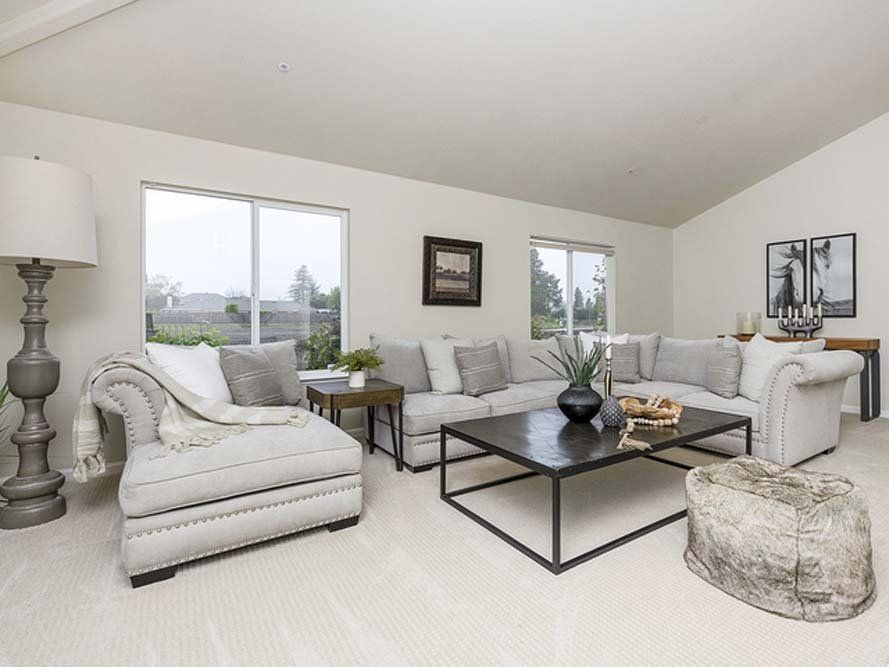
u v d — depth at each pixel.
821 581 1.54
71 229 2.30
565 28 2.79
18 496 2.26
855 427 4.11
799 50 3.34
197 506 1.85
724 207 5.82
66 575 1.82
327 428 2.32
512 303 4.87
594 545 2.04
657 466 3.11
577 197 5.07
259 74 2.79
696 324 6.16
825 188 4.95
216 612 1.59
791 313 5.15
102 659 1.37
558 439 2.28
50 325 2.85
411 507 2.47
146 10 2.32
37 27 2.21
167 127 3.09
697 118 3.97
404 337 4.16
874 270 4.64
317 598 1.67
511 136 3.79
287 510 2.04
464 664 1.35
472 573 1.83
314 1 2.40
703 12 2.83
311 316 3.83
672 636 1.46
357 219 3.91
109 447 3.04
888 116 4.51
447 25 2.65
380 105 3.21
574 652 1.39
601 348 2.91
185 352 2.58
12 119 2.72
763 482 1.82
